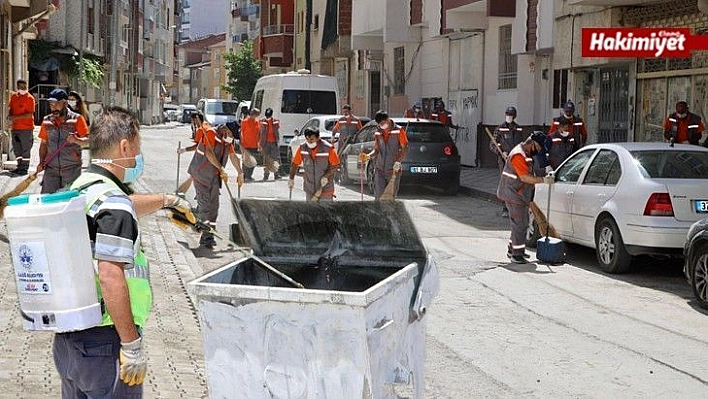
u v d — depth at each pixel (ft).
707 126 59.93
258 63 198.39
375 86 130.93
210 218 43.27
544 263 41.16
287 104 99.14
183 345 25.14
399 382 14.57
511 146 62.54
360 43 123.03
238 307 13.61
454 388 23.20
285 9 179.63
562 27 73.97
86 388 13.50
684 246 33.50
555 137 56.95
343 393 13.34
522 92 83.15
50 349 23.77
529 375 24.43
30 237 12.75
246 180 78.43
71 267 12.84
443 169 68.90
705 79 59.98
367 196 67.82
